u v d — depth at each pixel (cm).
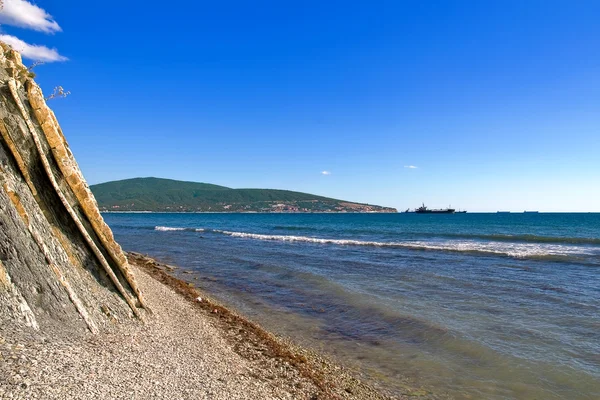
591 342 1368
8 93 1134
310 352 1336
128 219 15750
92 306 1123
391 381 1120
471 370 1183
